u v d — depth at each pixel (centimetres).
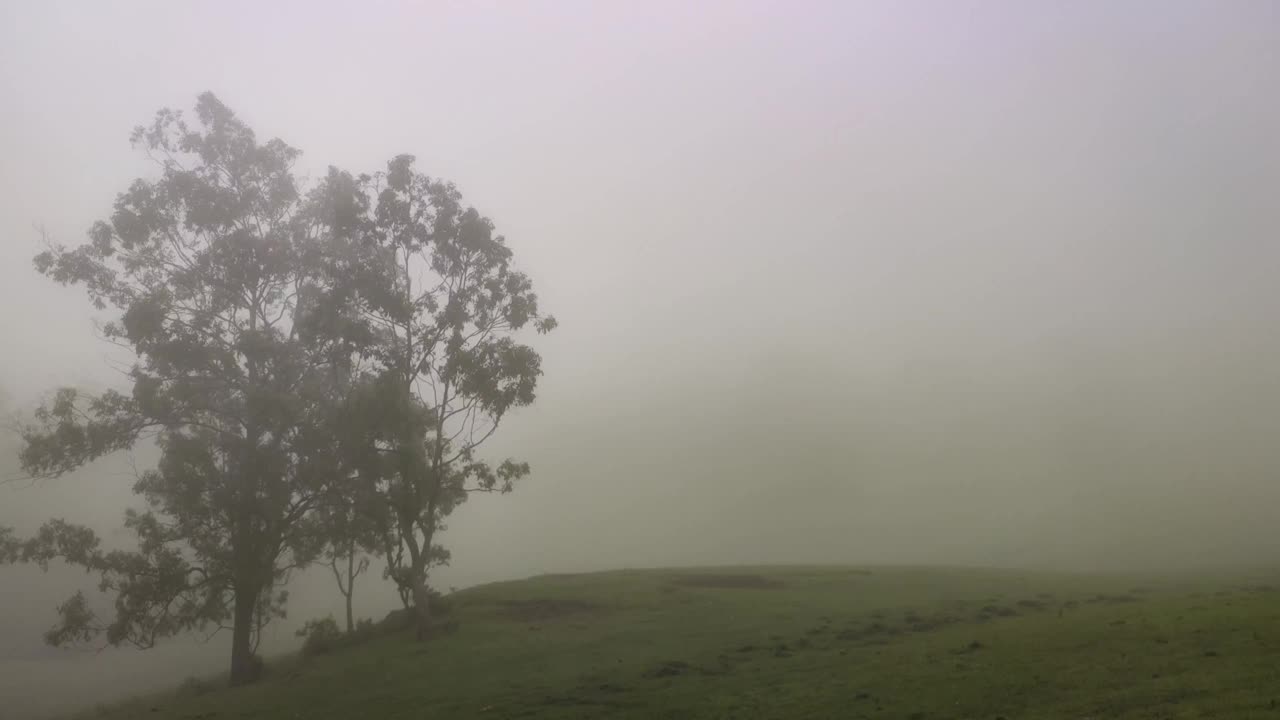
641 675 2723
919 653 2581
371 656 3725
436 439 4291
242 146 4497
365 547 4753
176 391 4153
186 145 4431
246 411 4241
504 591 4972
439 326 4278
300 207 4606
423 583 4150
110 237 4225
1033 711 1741
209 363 4194
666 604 4384
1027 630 2781
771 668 2655
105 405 4122
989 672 2150
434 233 4294
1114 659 2100
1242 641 2077
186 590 4216
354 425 4078
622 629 3759
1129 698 1712
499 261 4409
